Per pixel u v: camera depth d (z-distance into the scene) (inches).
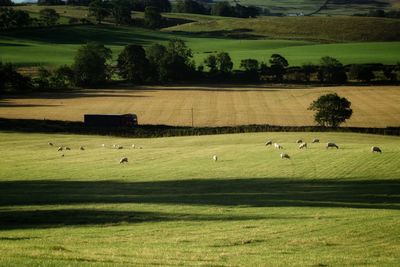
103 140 5017.2
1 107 7121.1
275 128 5492.1
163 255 1443.2
